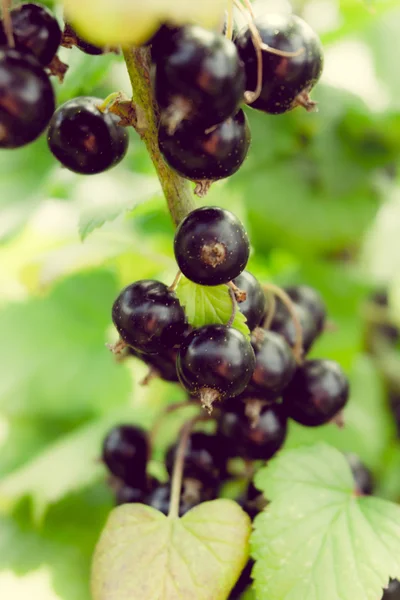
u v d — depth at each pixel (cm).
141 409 29
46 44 19
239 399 21
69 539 28
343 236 33
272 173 34
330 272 34
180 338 20
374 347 36
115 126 21
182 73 18
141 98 20
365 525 22
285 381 21
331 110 32
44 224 35
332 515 22
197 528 21
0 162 26
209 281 20
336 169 33
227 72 18
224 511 21
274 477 22
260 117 33
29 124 19
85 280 35
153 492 23
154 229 34
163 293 20
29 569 27
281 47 19
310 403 22
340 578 21
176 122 18
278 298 24
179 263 20
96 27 17
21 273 29
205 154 19
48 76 19
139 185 30
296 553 21
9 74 19
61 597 27
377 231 33
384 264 32
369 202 34
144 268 29
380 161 34
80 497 29
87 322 34
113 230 30
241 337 20
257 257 34
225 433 22
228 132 19
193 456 23
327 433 31
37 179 26
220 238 19
